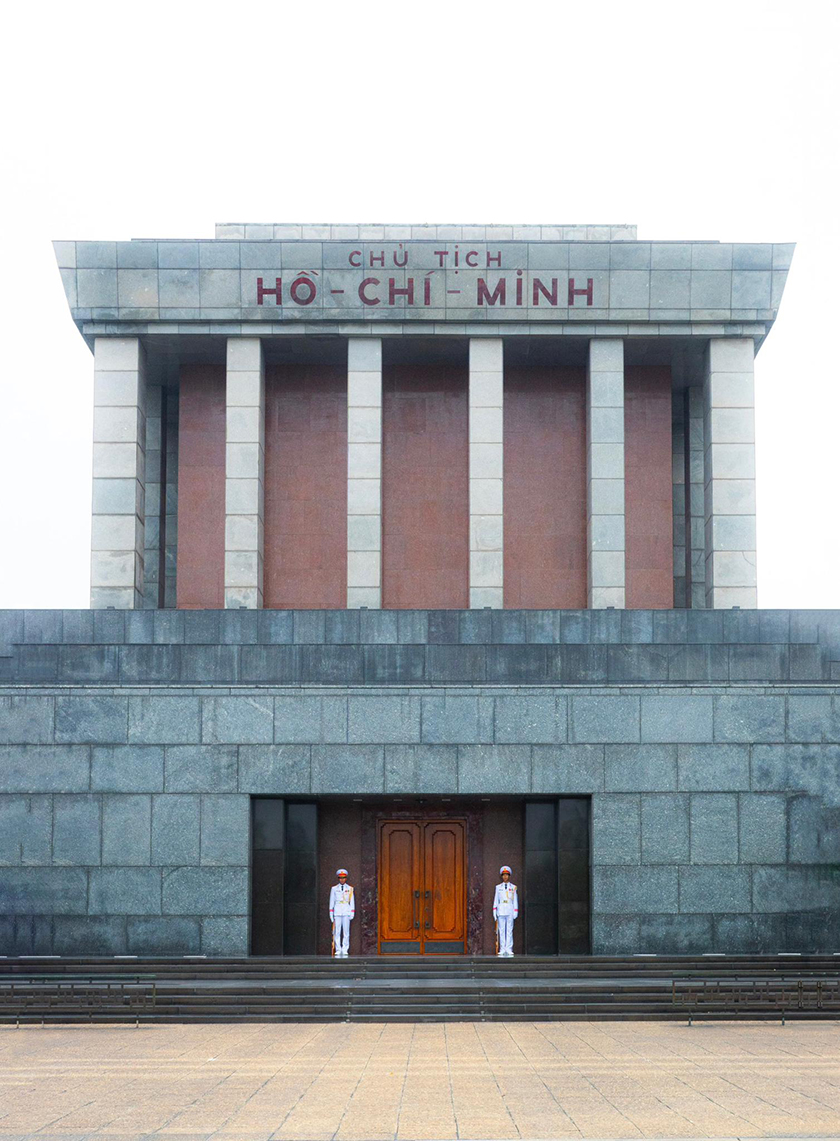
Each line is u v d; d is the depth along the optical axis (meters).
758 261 32.81
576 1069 16.56
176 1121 13.59
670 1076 16.03
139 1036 19.97
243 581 32.59
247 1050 18.39
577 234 35.44
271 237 35.66
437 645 27.22
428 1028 20.73
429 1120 13.53
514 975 24.42
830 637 28.44
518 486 34.84
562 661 27.22
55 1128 13.27
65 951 25.38
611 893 25.67
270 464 34.91
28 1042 19.34
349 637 28.42
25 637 28.59
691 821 25.84
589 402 33.31
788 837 25.75
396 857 27.58
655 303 32.88
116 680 27.17
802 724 26.06
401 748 26.14
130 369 33.22
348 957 24.98
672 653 27.27
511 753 26.12
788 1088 15.19
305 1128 13.20
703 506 36.22
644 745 26.06
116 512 32.75
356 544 32.53
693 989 21.73
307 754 26.08
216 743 26.05
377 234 35.47
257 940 25.89
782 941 25.48
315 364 35.38
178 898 25.56
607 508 32.75
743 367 33.25
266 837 26.19
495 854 27.52
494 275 32.91
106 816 25.81
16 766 25.92
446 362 35.28
